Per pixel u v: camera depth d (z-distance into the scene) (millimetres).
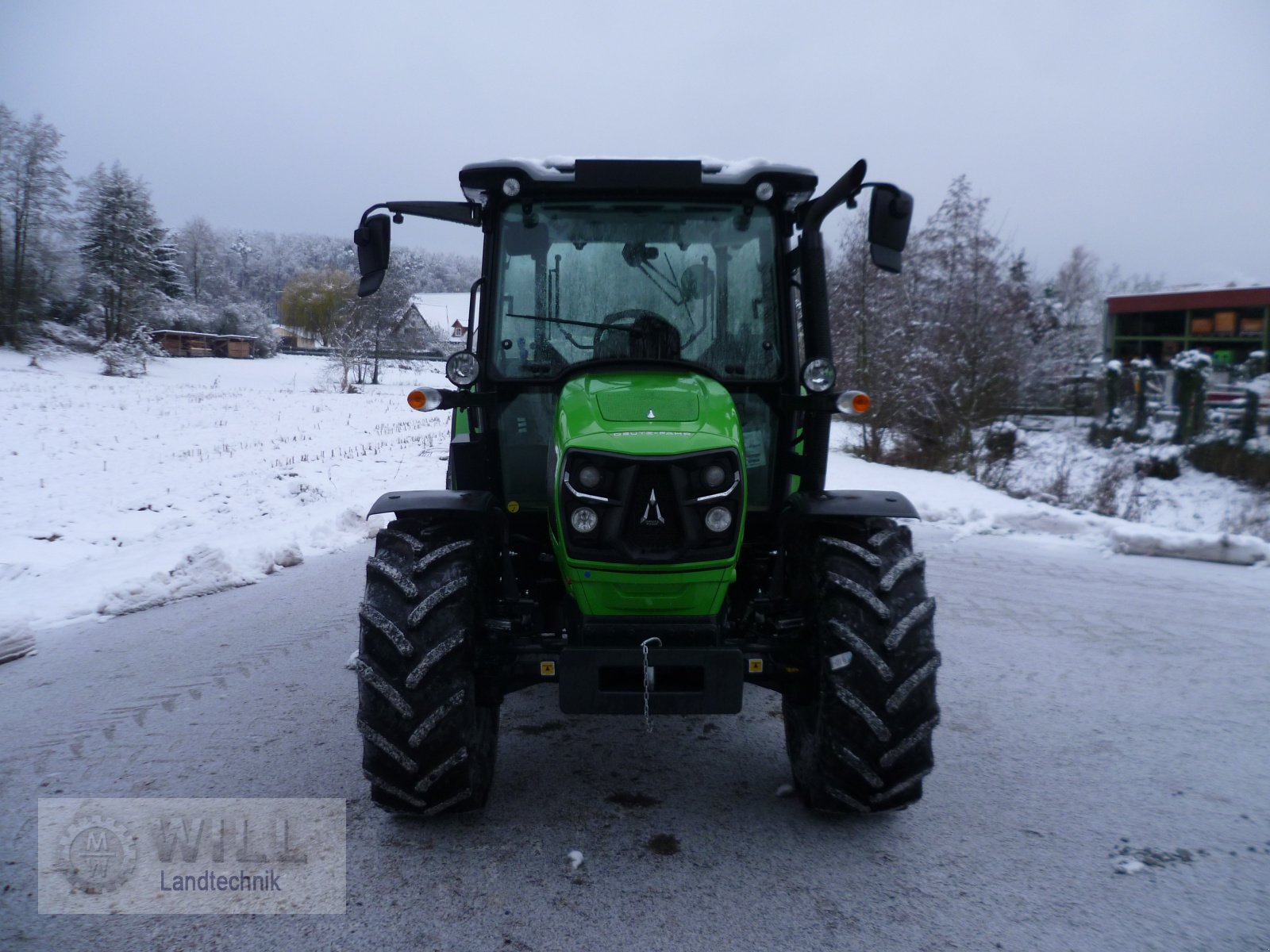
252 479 12047
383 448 16266
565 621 3068
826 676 2820
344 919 2484
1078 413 15633
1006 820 3082
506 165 3344
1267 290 16156
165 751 3650
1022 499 10562
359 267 3475
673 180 3369
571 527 2781
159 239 67875
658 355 3443
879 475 11703
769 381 3465
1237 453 11797
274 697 4266
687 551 2742
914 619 2812
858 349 13430
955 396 12242
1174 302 17250
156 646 5086
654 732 3904
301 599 6152
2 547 7730
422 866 2771
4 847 2912
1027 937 2400
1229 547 7336
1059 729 3920
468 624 2850
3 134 49094
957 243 12727
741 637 3148
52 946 2383
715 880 2684
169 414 23594
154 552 7375
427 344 53562
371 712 2768
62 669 4691
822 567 2928
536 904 2559
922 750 2811
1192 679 4559
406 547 2965
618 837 2947
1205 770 3490
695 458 2746
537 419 3443
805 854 2838
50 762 3553
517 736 3861
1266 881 2689
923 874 2721
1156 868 2764
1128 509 10039
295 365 58875
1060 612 5836
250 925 2465
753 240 3494
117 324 57688
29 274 50344
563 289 3459
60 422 20172
